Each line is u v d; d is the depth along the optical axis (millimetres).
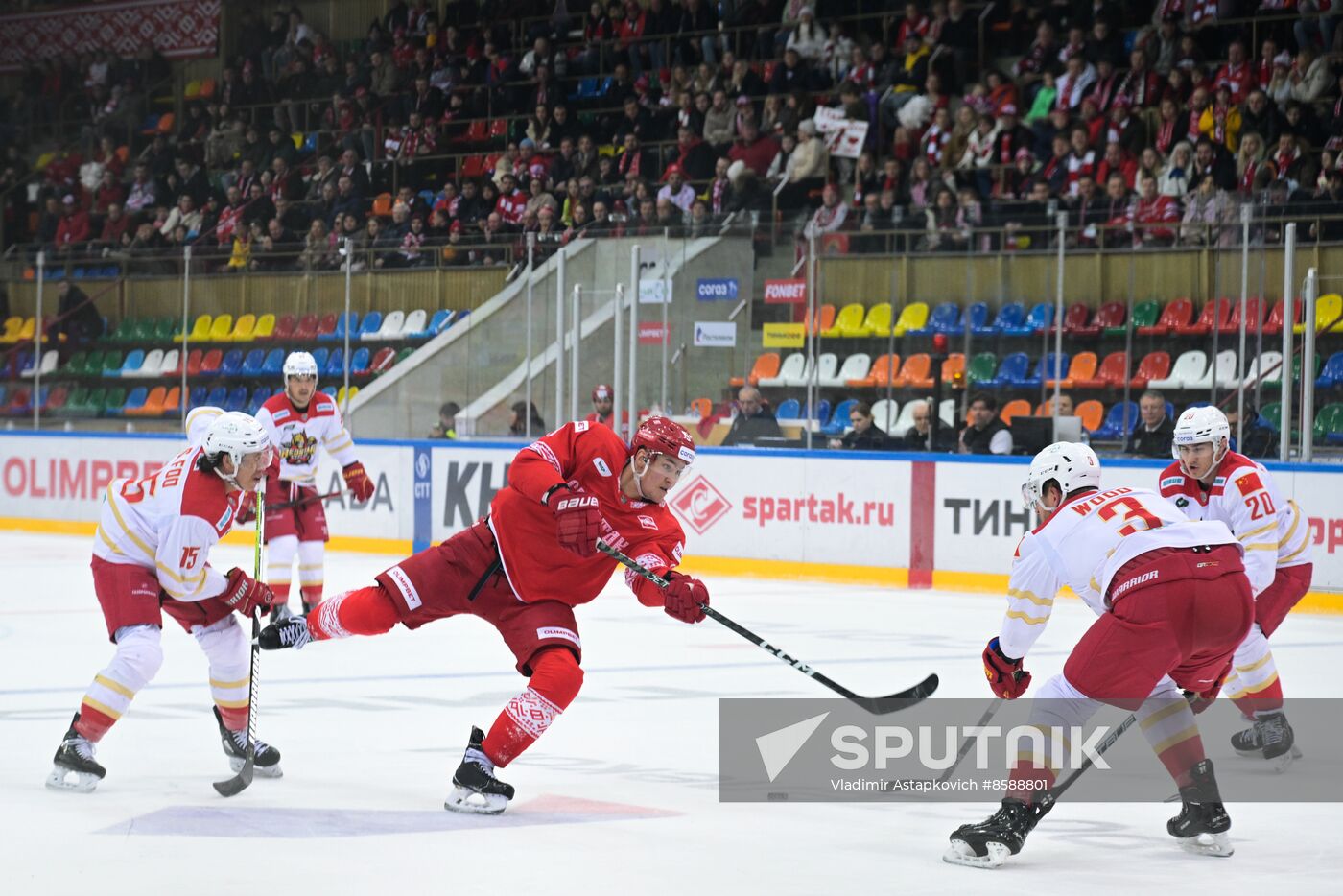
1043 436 14945
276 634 6160
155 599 6305
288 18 27703
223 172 26969
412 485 18047
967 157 19844
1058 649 10938
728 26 23250
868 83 21344
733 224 16453
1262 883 4965
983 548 14836
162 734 7441
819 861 5129
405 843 5305
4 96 30953
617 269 16812
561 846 5297
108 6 29875
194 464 6180
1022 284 15648
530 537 5969
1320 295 13672
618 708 8352
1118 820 5945
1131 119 18969
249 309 19000
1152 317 15039
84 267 20453
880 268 16031
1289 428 13797
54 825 5539
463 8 25766
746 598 14227
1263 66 18859
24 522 21406
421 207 23359
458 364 17672
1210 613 5207
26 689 8867
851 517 15648
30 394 21188
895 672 9773
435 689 8953
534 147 23625
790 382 16234
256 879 4789
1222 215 14297
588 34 24469
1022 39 21172
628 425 16734
